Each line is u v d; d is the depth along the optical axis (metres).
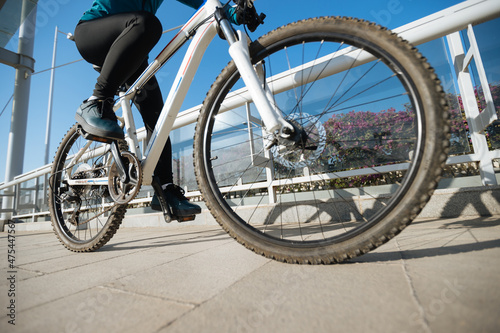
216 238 1.68
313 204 2.23
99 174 1.58
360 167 2.14
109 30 1.25
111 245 1.71
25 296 0.69
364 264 0.78
